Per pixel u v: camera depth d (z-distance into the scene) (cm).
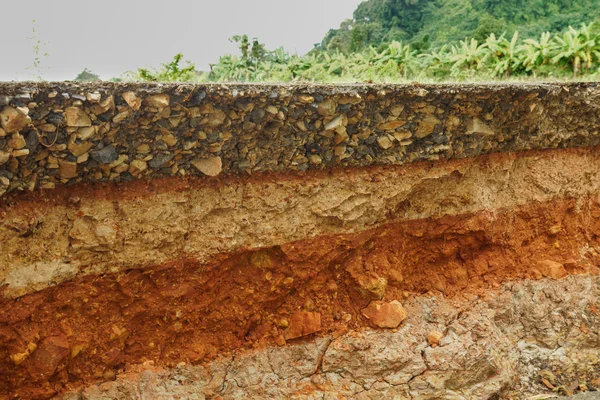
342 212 516
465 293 599
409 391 518
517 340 601
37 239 403
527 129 589
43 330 418
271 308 521
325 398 501
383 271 556
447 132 533
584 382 580
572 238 663
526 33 1822
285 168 487
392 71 893
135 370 462
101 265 432
